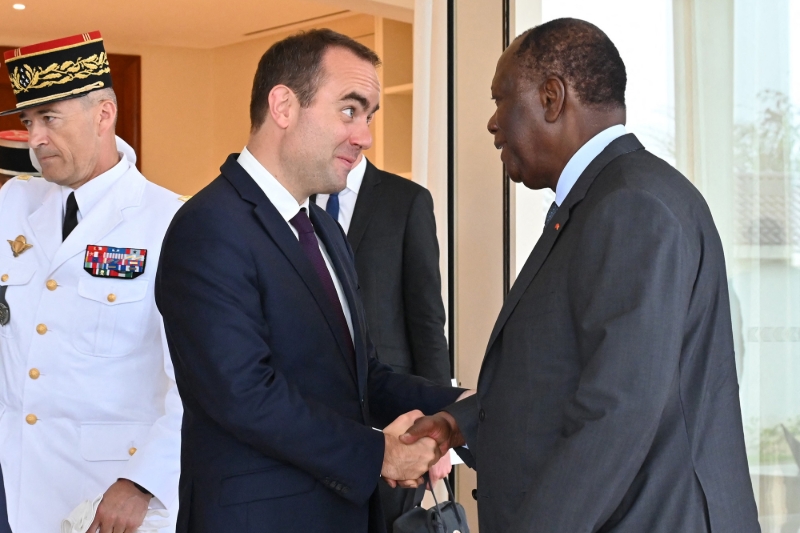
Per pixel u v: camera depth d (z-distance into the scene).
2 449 2.13
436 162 3.13
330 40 1.78
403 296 2.82
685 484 1.39
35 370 2.10
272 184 1.76
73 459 2.10
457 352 3.11
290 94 1.74
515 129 1.59
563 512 1.33
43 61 2.05
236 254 1.66
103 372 2.12
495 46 2.95
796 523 2.29
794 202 2.30
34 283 2.15
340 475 1.67
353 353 1.83
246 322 1.64
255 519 1.66
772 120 2.33
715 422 1.43
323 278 1.82
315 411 1.67
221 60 7.32
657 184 1.39
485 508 1.57
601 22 2.65
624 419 1.31
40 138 2.09
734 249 2.39
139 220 2.19
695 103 2.46
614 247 1.36
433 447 1.85
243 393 1.61
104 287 2.12
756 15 2.35
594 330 1.37
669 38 2.51
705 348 1.43
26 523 2.09
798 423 2.30
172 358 1.77
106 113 2.17
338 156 1.77
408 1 4.25
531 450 1.47
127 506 1.88
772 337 2.33
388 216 2.82
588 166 1.51
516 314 1.53
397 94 5.10
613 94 1.55
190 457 1.73
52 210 2.20
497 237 2.96
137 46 7.18
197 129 7.40
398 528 2.29
